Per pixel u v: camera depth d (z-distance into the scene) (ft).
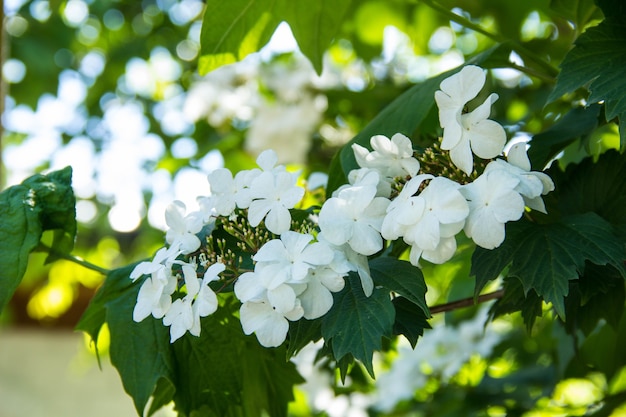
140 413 1.78
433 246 1.44
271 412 1.98
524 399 2.68
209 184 1.63
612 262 1.52
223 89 3.82
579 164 1.82
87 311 1.89
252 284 1.48
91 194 4.78
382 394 3.10
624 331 2.27
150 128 4.58
